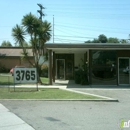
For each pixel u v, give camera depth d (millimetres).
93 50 20312
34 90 16469
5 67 44688
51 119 8266
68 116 8727
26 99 12367
